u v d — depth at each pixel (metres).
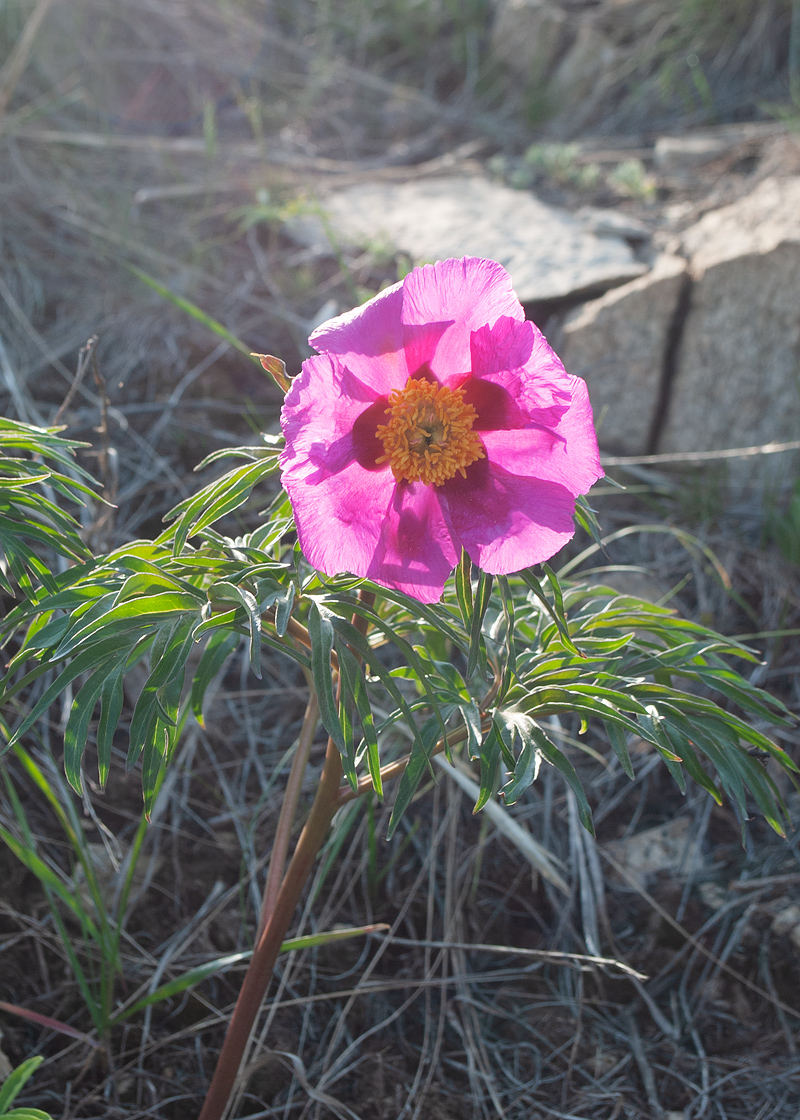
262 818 0.63
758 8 1.16
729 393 0.81
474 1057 0.55
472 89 1.21
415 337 0.34
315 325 0.83
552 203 0.98
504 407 0.35
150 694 0.36
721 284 0.79
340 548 0.34
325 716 0.35
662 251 0.86
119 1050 0.53
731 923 0.60
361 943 0.59
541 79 1.19
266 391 0.81
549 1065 0.55
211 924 0.58
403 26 1.25
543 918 0.61
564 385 0.33
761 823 0.65
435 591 0.35
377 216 0.94
